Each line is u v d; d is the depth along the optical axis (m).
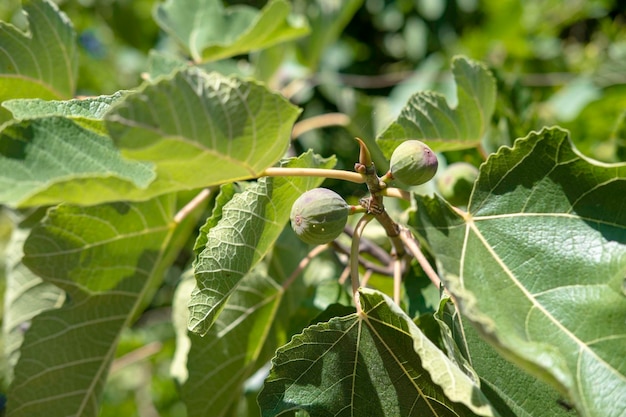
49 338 0.59
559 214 0.48
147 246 0.61
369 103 0.84
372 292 0.46
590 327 0.45
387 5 1.17
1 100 0.59
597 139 0.88
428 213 0.48
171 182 0.45
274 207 0.51
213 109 0.43
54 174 0.43
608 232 0.47
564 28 1.40
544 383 0.47
